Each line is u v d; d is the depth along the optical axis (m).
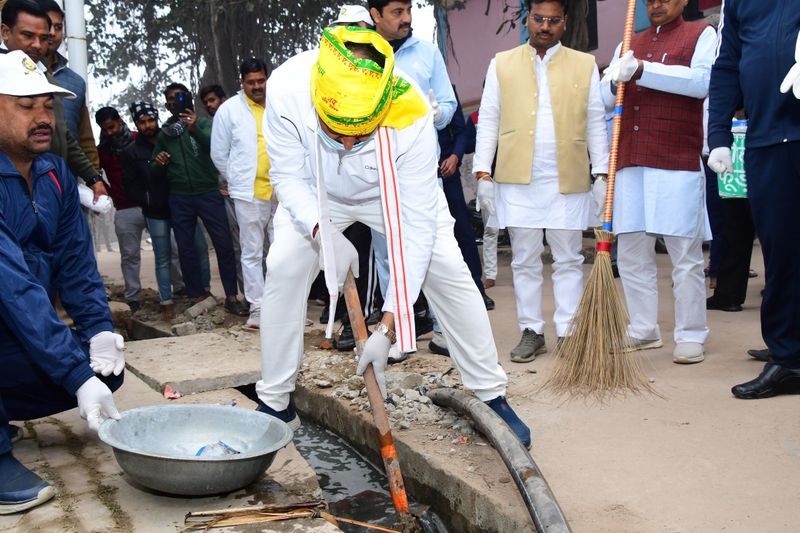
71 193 3.14
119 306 7.20
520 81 4.43
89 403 2.66
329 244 2.74
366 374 2.72
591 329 3.80
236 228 6.73
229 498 2.67
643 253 4.51
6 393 2.92
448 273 3.01
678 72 4.09
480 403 3.14
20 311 2.57
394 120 2.75
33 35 4.30
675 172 4.17
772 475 2.71
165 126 6.42
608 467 2.87
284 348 3.14
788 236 3.40
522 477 2.46
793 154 3.32
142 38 13.00
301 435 3.92
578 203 4.43
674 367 4.18
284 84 2.86
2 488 2.57
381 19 4.27
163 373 4.31
